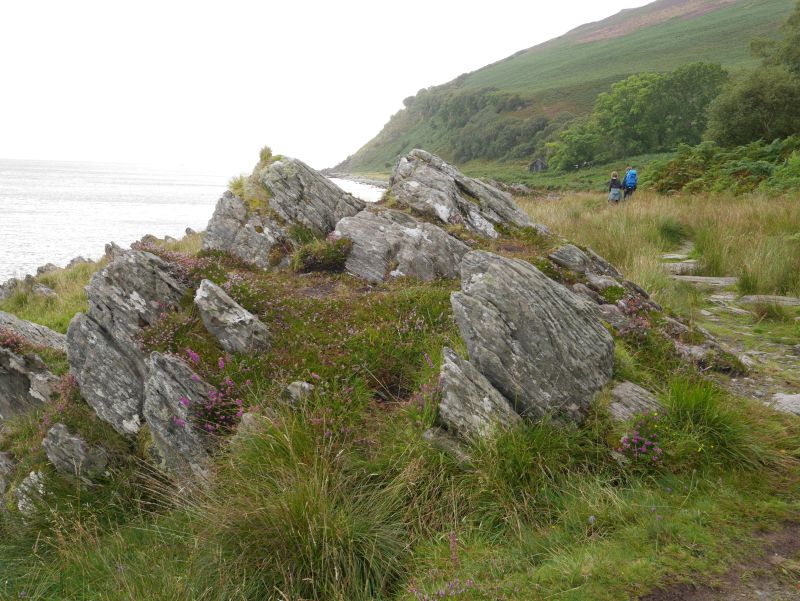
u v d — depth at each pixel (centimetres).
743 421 561
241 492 539
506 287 626
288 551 478
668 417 559
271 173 1195
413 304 859
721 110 3731
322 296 927
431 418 579
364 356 734
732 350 803
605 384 620
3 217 6488
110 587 517
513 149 15750
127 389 757
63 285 2064
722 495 476
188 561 509
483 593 407
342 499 529
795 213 1543
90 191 13400
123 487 695
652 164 3209
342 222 1107
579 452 542
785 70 3919
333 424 609
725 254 1330
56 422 767
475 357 608
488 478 513
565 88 17400
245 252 1109
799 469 504
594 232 1552
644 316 822
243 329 747
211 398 673
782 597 366
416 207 1209
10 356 944
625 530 445
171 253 947
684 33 19275
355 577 458
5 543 669
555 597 390
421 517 508
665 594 379
